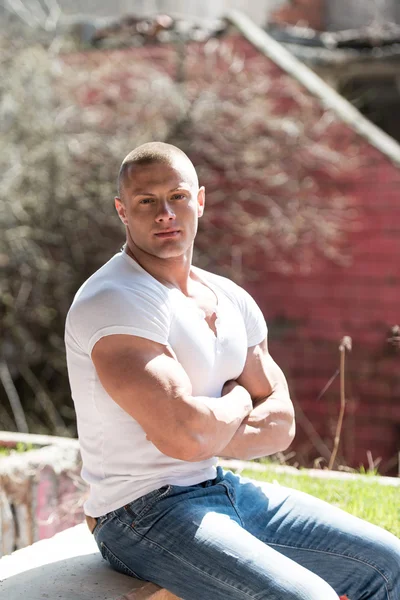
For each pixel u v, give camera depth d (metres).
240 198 15.74
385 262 14.77
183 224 4.02
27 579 4.05
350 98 19.33
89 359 3.81
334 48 18.39
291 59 16.53
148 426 3.66
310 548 4.05
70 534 4.84
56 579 4.02
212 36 16.27
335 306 15.09
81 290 3.91
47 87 16.00
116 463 3.86
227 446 4.10
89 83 16.30
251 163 15.63
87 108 16.20
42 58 15.95
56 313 16.16
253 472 7.12
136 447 3.82
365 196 14.98
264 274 15.70
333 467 8.28
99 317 3.71
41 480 6.89
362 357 14.70
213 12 22.77
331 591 3.47
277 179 15.52
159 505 3.79
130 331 3.68
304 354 15.20
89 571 4.12
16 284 15.90
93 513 3.97
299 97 15.53
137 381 3.63
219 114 15.79
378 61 17.72
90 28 17.05
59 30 16.94
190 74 16.14
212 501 3.94
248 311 4.39
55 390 16.36
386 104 20.12
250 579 3.51
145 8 21.03
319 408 14.82
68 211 15.92
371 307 14.81
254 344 4.39
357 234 15.00
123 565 4.00
